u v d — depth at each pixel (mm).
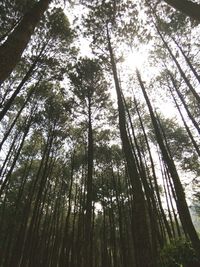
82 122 18562
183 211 7836
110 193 27375
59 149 23250
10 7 12430
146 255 5316
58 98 19984
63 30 14930
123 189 28656
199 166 20406
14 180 26828
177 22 14203
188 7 3492
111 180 28516
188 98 17203
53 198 26859
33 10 3535
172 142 20656
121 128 7457
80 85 16875
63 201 28250
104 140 22812
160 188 24406
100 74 16500
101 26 14039
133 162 6652
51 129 19953
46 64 15508
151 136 21203
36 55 15328
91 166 14008
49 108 19391
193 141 15578
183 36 14836
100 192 26844
